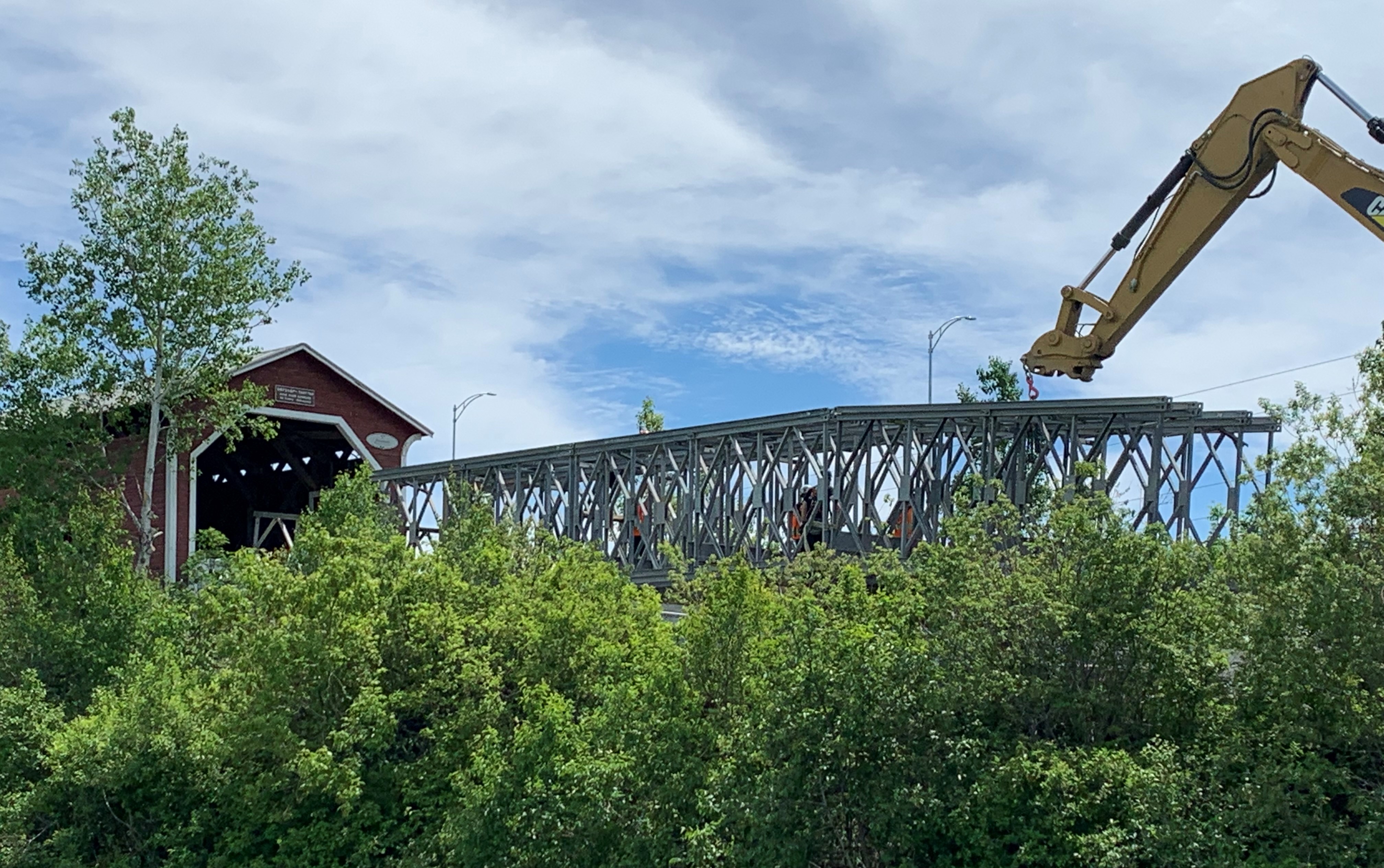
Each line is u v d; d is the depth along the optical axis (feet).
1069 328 90.17
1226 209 79.77
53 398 127.54
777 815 54.34
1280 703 51.47
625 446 123.85
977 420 89.20
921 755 55.57
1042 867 52.01
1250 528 53.31
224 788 71.36
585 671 71.31
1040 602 56.03
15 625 96.22
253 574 74.79
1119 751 51.75
